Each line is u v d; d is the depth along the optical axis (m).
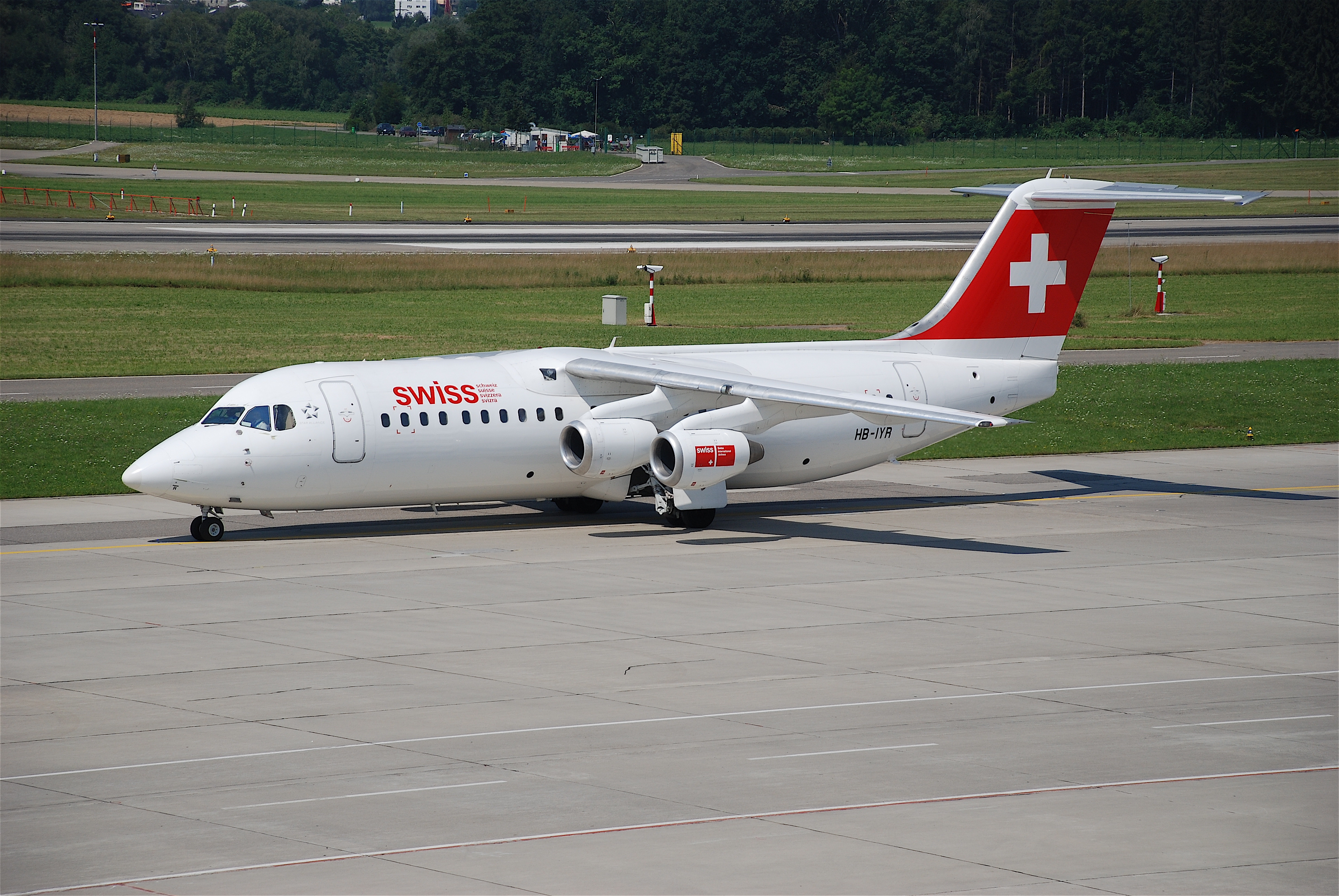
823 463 105.81
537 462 98.88
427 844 45.09
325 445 92.62
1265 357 194.62
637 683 63.41
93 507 106.12
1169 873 43.31
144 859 43.84
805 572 87.44
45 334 196.25
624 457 98.12
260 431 91.88
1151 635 72.81
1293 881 42.78
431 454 95.38
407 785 50.38
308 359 177.88
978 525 103.50
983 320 112.25
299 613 75.50
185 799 48.94
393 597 79.50
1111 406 157.12
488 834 45.97
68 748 54.16
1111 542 97.44
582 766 52.41
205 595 79.50
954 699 61.38
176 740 55.06
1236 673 65.94
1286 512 108.62
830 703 60.69
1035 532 100.88
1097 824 47.22
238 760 52.91
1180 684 64.12
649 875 42.81
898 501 113.62
